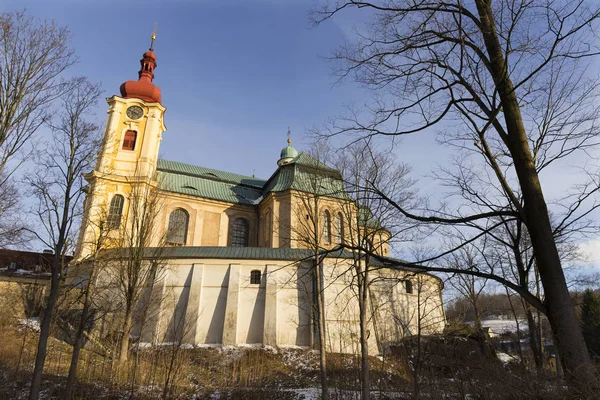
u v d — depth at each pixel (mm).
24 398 20734
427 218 8922
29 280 35469
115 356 29234
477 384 9562
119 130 47781
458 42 8336
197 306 36562
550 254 7570
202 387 26922
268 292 37156
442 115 8859
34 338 29828
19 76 15867
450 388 16750
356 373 29109
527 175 8031
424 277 40812
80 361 28078
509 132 8391
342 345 34656
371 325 35750
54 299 16234
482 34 8664
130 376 26078
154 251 35250
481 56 8555
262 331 36406
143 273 33062
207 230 48469
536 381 7754
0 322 30906
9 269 39531
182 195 48000
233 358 32969
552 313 7371
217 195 50750
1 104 15438
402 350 32094
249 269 38688
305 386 28250
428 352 23297
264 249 40688
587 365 6625
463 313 27656
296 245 41344
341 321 35562
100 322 33562
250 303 37406
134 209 35375
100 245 29281
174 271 38188
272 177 52188
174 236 46062
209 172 55844
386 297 37406
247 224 51000
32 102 16125
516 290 8047
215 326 36531
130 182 40844
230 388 26672
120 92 51531
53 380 23469
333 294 36625
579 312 37719
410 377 25266
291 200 44094
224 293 37719
